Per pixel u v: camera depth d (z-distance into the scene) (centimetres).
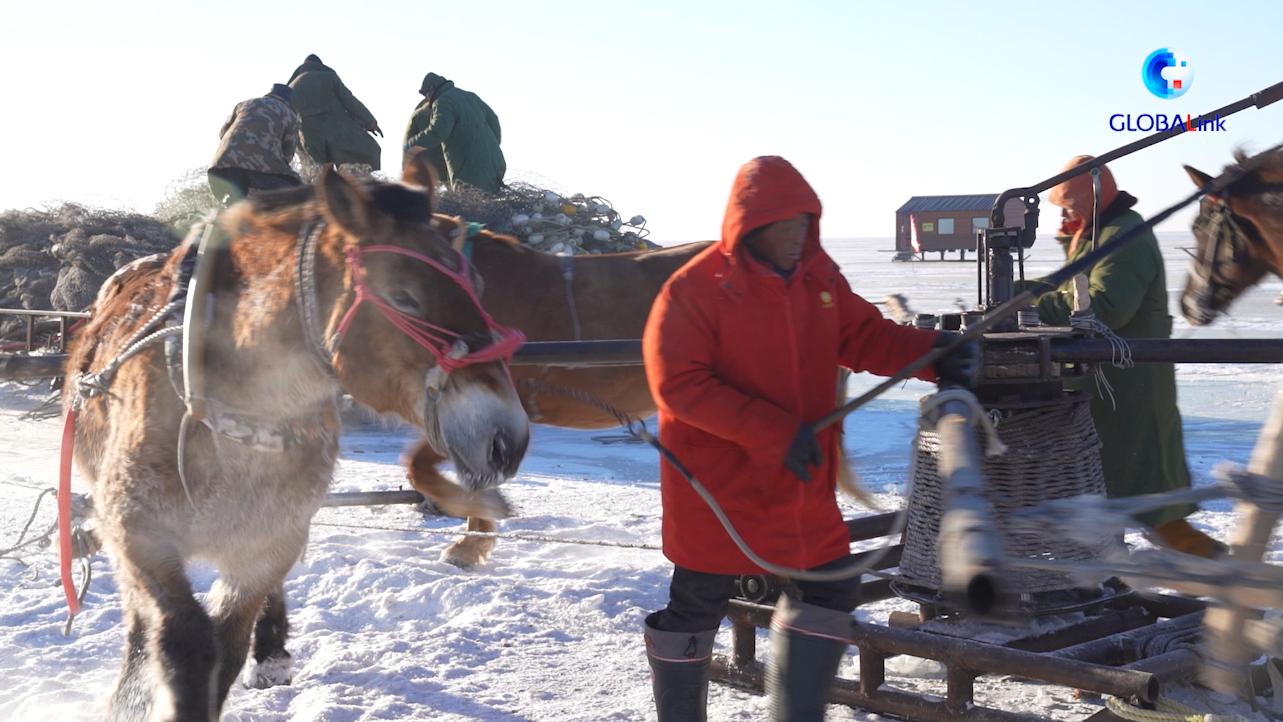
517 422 324
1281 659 466
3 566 695
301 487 372
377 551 739
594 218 1206
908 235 9162
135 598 383
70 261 1347
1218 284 495
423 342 323
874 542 732
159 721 352
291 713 470
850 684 457
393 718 463
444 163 1207
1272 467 327
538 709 476
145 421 361
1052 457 441
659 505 915
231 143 771
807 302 345
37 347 1209
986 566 245
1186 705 432
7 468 1091
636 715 469
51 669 526
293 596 652
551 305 617
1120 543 446
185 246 383
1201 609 484
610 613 618
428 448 519
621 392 632
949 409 315
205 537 368
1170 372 523
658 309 341
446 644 556
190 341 349
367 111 1170
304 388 353
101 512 373
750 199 326
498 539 788
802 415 343
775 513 343
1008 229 466
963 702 425
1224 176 466
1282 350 414
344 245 338
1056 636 472
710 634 361
